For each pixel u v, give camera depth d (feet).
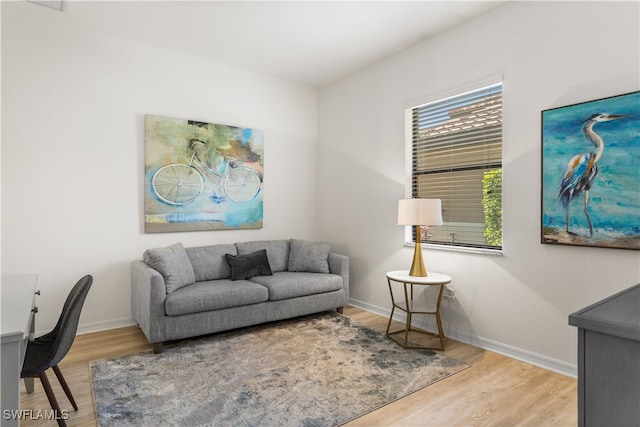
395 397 7.32
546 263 8.74
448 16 10.19
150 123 12.08
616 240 7.55
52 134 10.59
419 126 12.10
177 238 12.78
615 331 2.97
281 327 11.60
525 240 9.13
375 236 13.46
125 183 11.74
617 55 7.61
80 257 11.03
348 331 11.26
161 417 6.56
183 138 12.71
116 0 9.51
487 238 10.20
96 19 10.51
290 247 14.23
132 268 11.61
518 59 9.24
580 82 8.14
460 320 10.57
